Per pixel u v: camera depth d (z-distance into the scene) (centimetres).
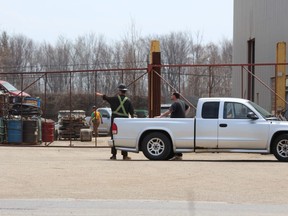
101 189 1460
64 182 1562
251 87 4269
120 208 1230
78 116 4575
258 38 4119
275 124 2133
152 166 1914
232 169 1838
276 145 2138
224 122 2158
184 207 1242
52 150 3072
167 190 1449
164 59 8119
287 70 3397
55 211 1200
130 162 2072
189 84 6794
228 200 1325
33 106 3722
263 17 3988
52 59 8700
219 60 8256
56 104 7112
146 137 2209
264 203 1291
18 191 1432
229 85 7212
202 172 1759
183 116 2277
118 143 2233
